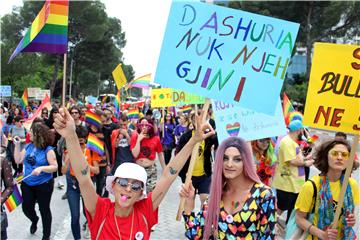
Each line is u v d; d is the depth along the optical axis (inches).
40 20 137.9
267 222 122.3
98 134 323.6
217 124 229.6
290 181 267.3
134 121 510.3
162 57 166.6
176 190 425.4
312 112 156.2
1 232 187.6
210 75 166.4
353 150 142.0
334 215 149.0
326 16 1617.9
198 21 167.0
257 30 166.9
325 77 154.9
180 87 166.4
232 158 124.3
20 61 1704.0
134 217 132.3
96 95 2854.3
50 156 238.5
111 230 130.3
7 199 191.5
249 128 231.1
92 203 132.8
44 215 242.8
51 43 138.5
